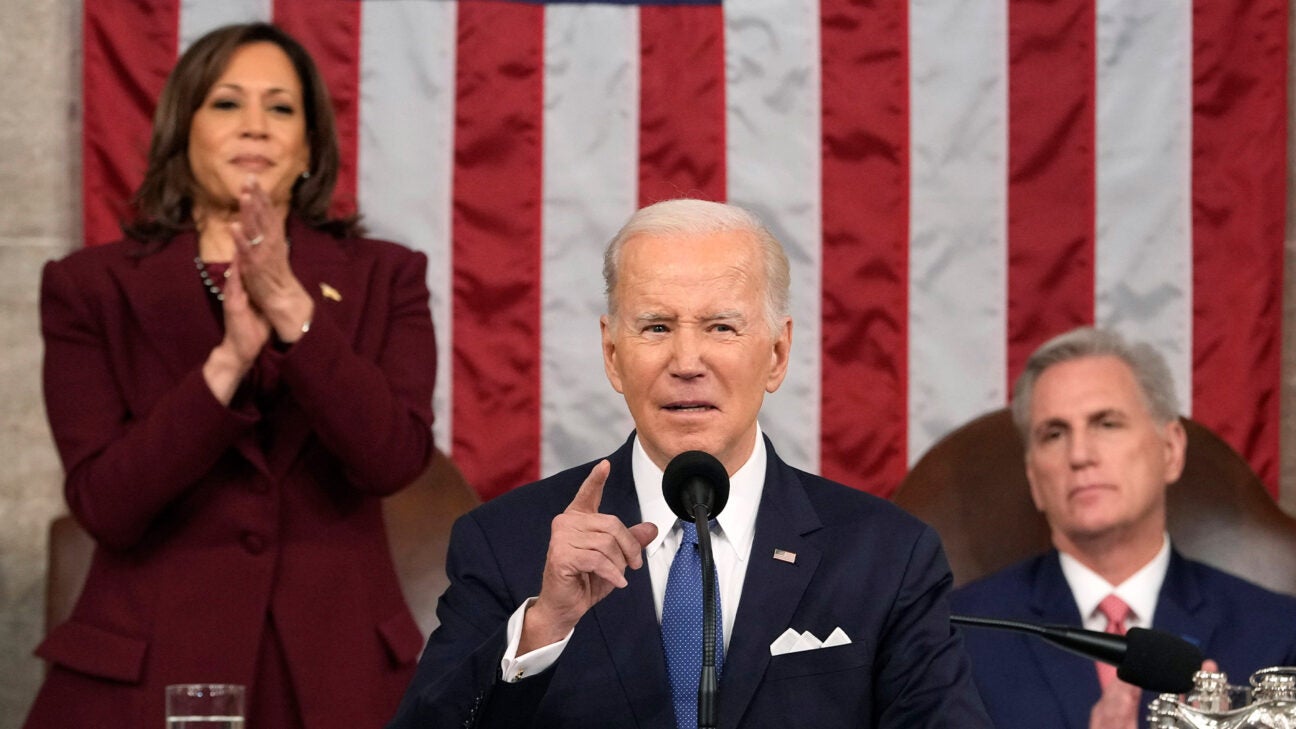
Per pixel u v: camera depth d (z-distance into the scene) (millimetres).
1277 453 19109
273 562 11969
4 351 18891
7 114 18922
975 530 15727
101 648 11609
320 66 18719
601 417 18922
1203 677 9180
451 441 18766
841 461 19078
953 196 19250
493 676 8742
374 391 12094
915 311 19188
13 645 18844
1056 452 14539
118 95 18406
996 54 19359
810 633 9648
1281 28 19328
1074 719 13898
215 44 13047
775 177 19141
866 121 19250
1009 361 19188
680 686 9594
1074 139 19312
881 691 9711
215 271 12711
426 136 18828
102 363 12383
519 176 18969
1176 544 15531
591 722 9438
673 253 9609
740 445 10148
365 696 11953
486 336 18859
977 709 9484
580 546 8461
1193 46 19328
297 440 12305
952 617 9852
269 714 11828
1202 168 19281
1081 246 19234
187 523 11961
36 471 18953
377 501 12656
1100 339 14672
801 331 19125
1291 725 9062
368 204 18734
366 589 12266
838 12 19312
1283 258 19250
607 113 19078
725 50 19203
